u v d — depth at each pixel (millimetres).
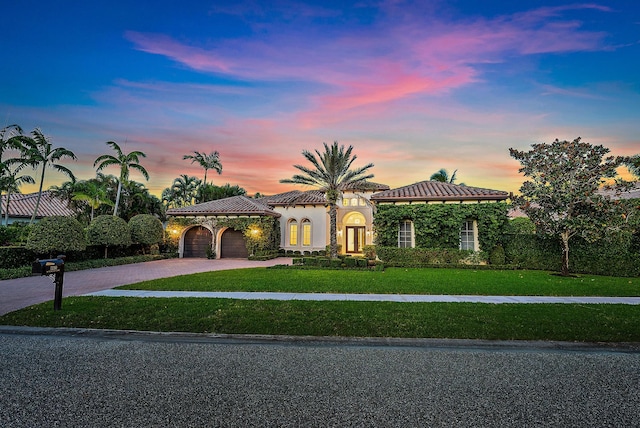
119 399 3619
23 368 4562
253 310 7711
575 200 14938
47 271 7371
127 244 20766
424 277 13594
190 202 45781
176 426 3051
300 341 5887
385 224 20062
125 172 27719
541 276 14297
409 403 3555
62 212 31672
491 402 3596
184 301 8680
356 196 27078
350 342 5824
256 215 25578
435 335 6031
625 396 3768
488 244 18453
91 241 19156
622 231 14664
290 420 3170
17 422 3125
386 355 5137
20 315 7266
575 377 4309
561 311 7633
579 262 15750
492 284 11773
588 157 15078
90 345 5613
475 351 5348
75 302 8508
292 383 4070
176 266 19203
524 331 6184
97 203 27094
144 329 6391
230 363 4777
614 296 9805
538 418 3260
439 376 4320
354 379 4203
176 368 4578
